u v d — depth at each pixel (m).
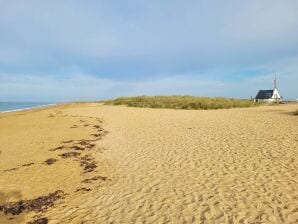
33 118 29.77
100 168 12.32
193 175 10.51
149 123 23.45
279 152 12.65
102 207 8.49
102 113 32.69
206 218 7.30
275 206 7.66
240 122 21.92
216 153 13.18
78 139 18.45
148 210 8.01
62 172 12.03
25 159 14.21
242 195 8.48
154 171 11.31
